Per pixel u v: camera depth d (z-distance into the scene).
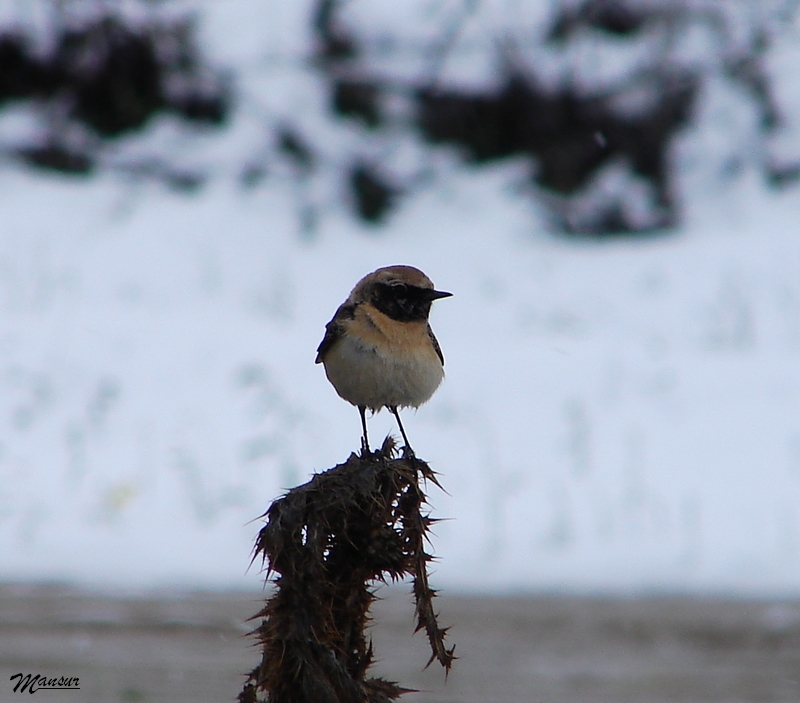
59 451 13.95
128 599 9.92
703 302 21.72
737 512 12.15
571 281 23.36
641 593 10.31
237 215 26.23
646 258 24.48
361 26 29.41
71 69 28.64
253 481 13.09
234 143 28.38
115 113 28.69
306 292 22.78
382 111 28.89
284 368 17.50
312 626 4.15
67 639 8.75
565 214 26.52
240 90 28.92
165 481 13.05
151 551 11.23
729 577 10.59
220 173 27.72
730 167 27.86
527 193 27.44
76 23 28.77
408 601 10.43
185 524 11.93
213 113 28.95
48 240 24.36
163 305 21.42
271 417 15.28
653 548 11.34
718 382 16.98
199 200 26.83
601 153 27.75
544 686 8.02
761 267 23.33
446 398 16.38
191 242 24.97
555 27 28.94
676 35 29.17
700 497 12.60
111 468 13.39
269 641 4.21
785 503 12.38
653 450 14.18
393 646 9.07
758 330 19.95
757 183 27.50
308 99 28.97
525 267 24.31
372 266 24.41
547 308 21.86
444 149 28.66
